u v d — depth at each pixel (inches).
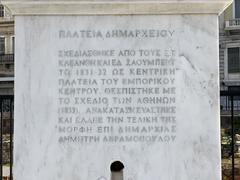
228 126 617.3
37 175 182.7
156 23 185.2
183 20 185.3
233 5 1417.3
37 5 181.6
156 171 183.0
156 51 184.7
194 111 183.8
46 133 183.0
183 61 184.7
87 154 183.0
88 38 184.7
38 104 183.5
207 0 181.3
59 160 183.0
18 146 183.0
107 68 184.1
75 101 183.6
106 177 182.9
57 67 184.2
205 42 185.0
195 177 183.2
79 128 183.2
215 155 183.6
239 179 373.4
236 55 1406.3
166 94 183.9
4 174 398.6
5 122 566.6
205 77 184.5
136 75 184.1
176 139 183.5
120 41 184.9
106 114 183.5
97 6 181.8
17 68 183.9
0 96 243.6
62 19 185.0
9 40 1551.4
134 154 183.0
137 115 183.5
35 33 184.5
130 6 181.6
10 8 182.9
